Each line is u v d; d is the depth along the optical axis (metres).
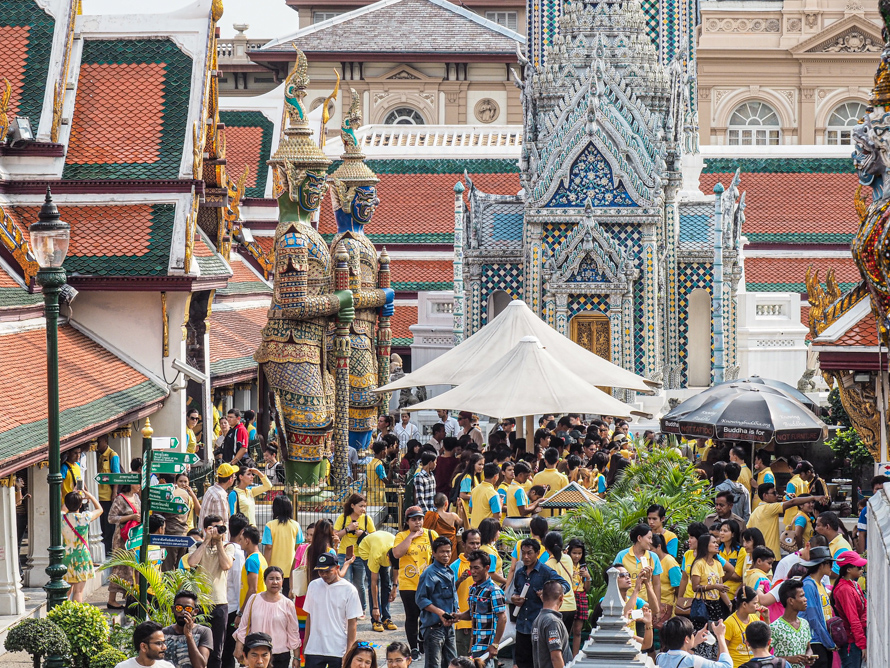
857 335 32.31
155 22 48.59
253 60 126.62
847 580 24.78
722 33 125.00
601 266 64.00
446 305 72.44
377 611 30.64
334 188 50.12
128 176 45.41
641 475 35.22
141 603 25.23
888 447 32.50
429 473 34.38
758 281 87.44
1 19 46.50
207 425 47.22
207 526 26.12
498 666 27.55
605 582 28.78
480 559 25.02
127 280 44.47
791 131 125.06
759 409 38.16
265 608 24.44
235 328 59.06
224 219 53.41
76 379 38.66
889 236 17.86
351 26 127.62
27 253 40.06
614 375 41.75
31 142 44.62
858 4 124.19
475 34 125.88
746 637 21.31
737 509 34.16
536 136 66.06
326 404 44.38
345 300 44.47
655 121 64.25
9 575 30.47
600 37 64.94
